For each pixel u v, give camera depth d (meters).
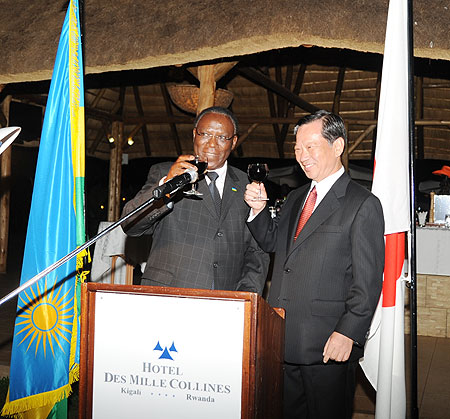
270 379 1.83
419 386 3.79
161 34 3.50
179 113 11.09
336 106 10.44
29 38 3.84
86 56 3.64
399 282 2.60
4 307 6.04
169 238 2.56
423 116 10.34
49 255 2.82
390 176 2.58
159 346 1.71
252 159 12.25
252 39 3.23
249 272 2.68
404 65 2.61
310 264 2.27
